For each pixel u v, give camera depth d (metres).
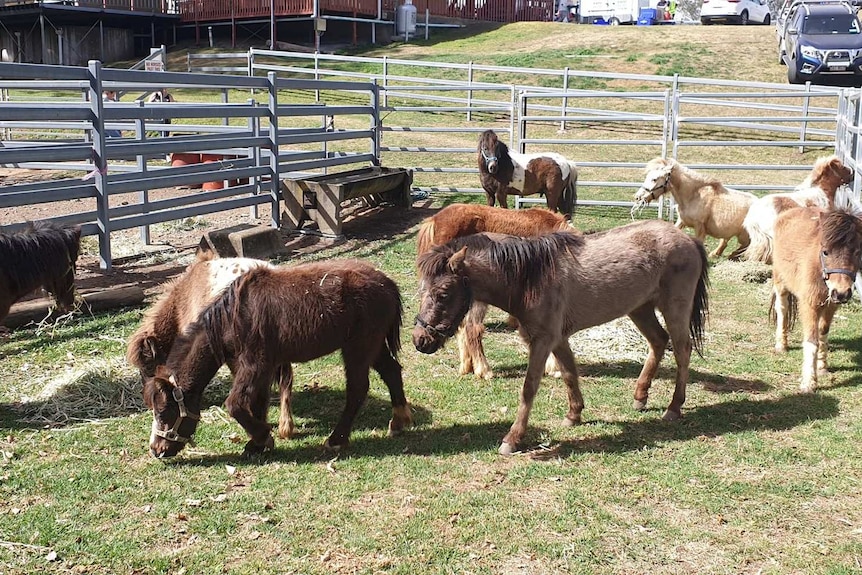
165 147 9.75
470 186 15.58
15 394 5.86
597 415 5.92
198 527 4.21
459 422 5.74
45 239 6.01
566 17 42.69
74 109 8.50
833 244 6.11
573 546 4.10
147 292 8.45
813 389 6.39
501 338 7.70
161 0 31.36
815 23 21.98
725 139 19.00
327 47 30.53
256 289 4.93
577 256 5.49
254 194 11.58
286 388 5.40
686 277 5.84
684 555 4.06
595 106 21.88
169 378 4.90
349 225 12.45
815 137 18.95
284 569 3.87
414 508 4.47
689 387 6.53
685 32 29.47
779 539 4.21
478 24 35.56
